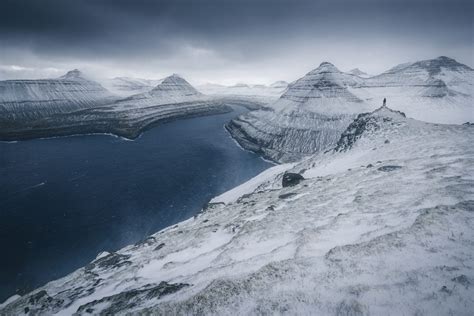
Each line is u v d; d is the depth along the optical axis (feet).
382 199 82.89
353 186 106.83
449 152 120.06
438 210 60.13
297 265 51.62
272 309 41.01
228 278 51.29
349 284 43.50
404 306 36.09
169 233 140.87
